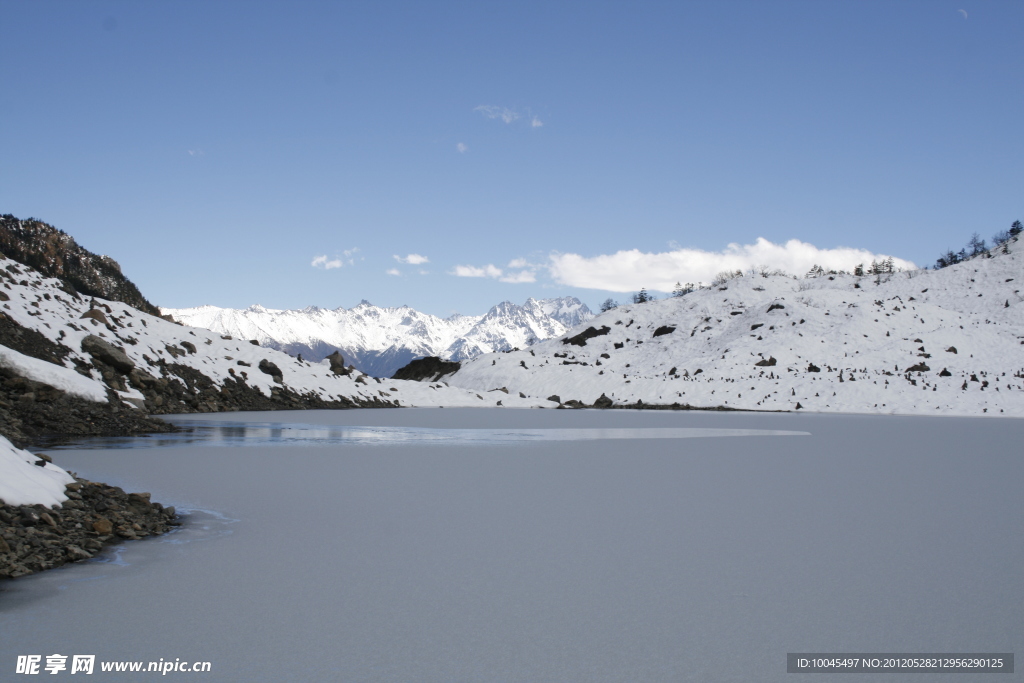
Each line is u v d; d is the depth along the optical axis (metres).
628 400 74.38
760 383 74.69
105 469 15.89
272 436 25.89
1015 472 16.92
